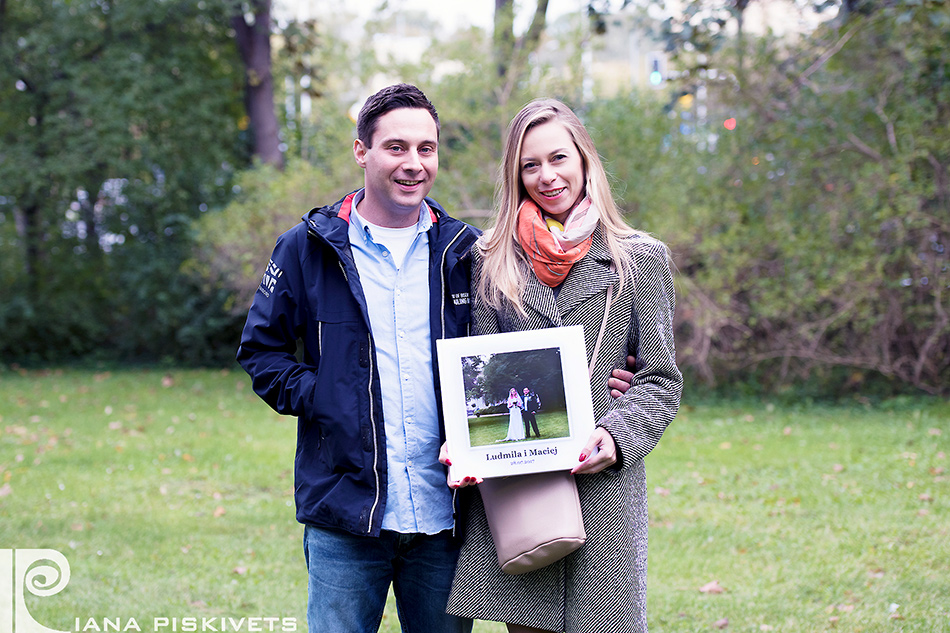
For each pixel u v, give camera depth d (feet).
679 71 37.63
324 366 8.34
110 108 52.54
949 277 33.99
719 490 22.98
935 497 21.25
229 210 48.29
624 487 8.26
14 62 54.70
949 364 36.88
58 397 43.47
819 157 37.40
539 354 8.00
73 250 59.88
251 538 19.25
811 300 35.50
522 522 7.91
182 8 54.90
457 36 40.29
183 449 29.25
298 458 8.68
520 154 8.54
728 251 36.88
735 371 39.96
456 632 8.94
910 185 34.24
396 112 8.34
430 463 8.46
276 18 58.44
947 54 35.40
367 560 8.46
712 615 14.46
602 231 8.51
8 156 53.93
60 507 21.54
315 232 8.46
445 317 8.61
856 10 35.96
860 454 26.53
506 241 8.57
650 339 8.30
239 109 64.28
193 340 57.98
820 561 17.02
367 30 52.60
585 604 8.05
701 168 38.99
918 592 15.06
